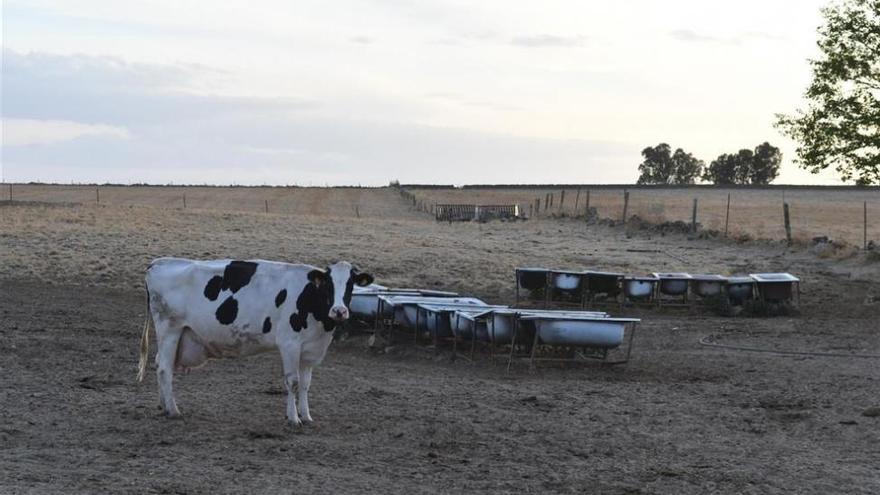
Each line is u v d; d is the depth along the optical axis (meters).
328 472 11.16
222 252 39.78
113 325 23.59
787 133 33.53
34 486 9.91
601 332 19.17
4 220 50.03
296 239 45.69
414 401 15.74
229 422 13.70
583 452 12.62
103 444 12.15
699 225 51.34
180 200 107.06
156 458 11.48
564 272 29.81
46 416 13.60
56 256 36.81
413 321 21.28
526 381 18.03
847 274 35.44
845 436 13.75
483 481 11.10
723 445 13.23
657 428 14.20
